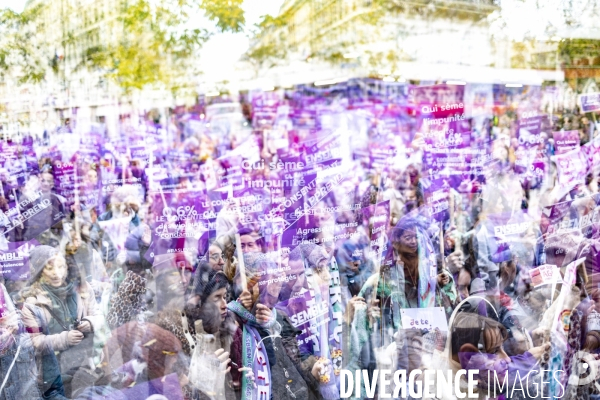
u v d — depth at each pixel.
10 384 2.62
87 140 4.61
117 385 2.56
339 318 2.87
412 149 3.79
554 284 3.21
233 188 3.63
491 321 2.95
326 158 3.25
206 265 2.76
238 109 6.43
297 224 3.10
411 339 2.88
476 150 3.88
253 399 2.65
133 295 2.79
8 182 3.50
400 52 6.04
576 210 3.79
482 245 3.31
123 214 3.63
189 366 2.59
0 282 2.73
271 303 2.77
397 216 3.37
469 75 5.54
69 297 2.84
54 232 3.38
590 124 4.73
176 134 5.99
